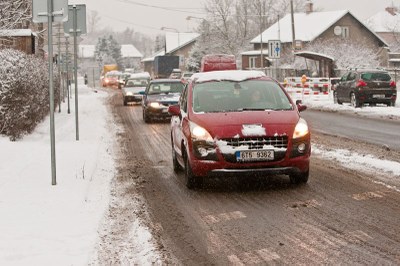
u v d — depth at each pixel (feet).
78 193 31.60
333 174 36.32
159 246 22.20
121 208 28.71
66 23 56.18
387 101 93.50
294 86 147.23
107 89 225.76
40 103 68.95
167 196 31.40
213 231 24.25
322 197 29.89
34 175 37.06
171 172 39.27
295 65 189.67
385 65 239.30
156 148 51.90
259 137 31.04
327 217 25.84
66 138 58.75
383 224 24.40
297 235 23.22
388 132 60.44
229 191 32.22
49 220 25.89
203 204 29.27
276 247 21.76
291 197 30.14
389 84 93.30
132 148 51.85
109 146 53.16
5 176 36.55
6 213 27.17
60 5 33.24
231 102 34.94
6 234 23.56
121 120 82.43
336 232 23.45
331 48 177.17
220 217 26.53
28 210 27.76
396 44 273.75
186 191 32.65
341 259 20.15
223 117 32.24
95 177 37.11
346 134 59.52
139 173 38.91
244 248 21.79
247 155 30.76
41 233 23.76
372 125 68.54
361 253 20.70
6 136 54.24
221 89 36.01
